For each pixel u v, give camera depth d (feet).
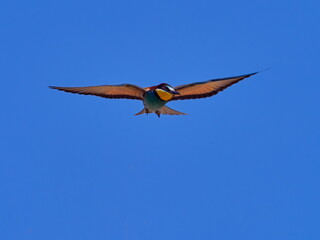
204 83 48.93
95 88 48.80
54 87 47.91
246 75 47.98
